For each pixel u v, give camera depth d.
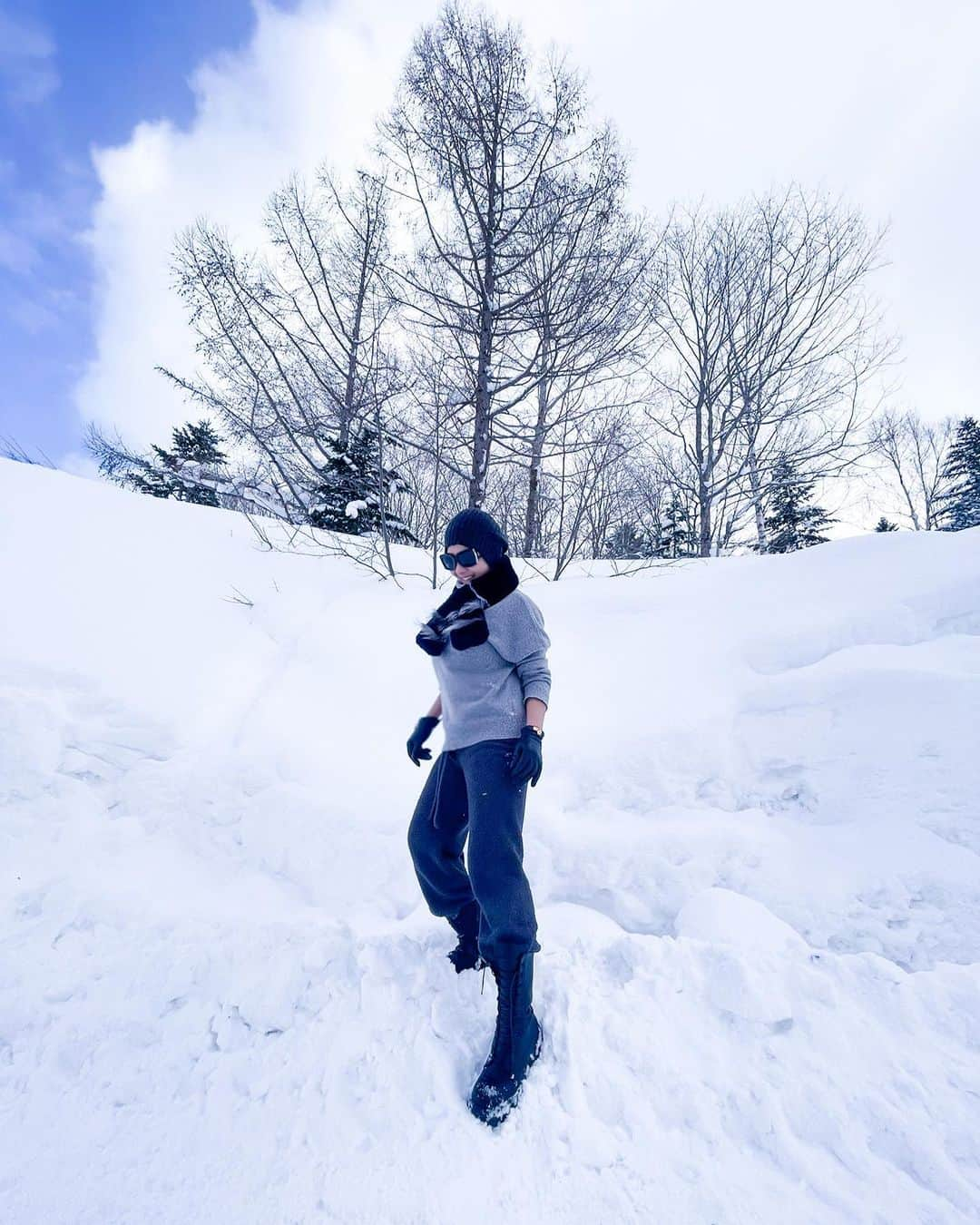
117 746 2.84
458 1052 1.59
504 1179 1.26
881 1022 1.53
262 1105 1.47
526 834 2.53
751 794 2.65
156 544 4.54
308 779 2.77
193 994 1.82
